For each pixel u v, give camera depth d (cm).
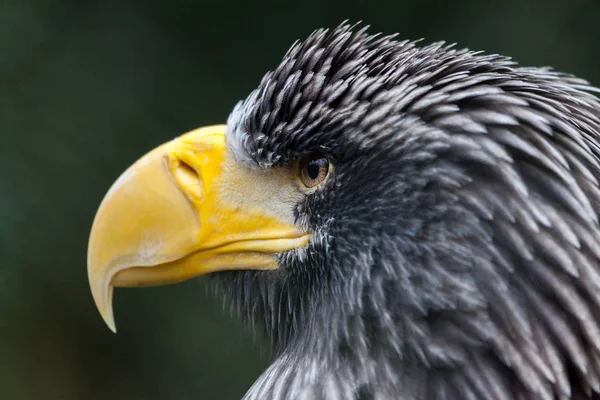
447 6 354
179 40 352
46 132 339
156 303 359
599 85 351
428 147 296
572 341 295
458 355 295
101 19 347
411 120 296
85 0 346
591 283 295
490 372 295
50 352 366
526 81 298
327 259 298
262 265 300
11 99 339
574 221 295
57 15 344
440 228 295
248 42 355
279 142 299
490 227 295
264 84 300
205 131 302
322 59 299
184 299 359
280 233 300
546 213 295
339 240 297
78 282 352
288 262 300
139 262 301
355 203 297
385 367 296
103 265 302
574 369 295
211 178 301
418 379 296
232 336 356
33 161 338
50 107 340
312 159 298
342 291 297
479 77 297
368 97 297
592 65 352
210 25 353
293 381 298
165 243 301
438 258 295
